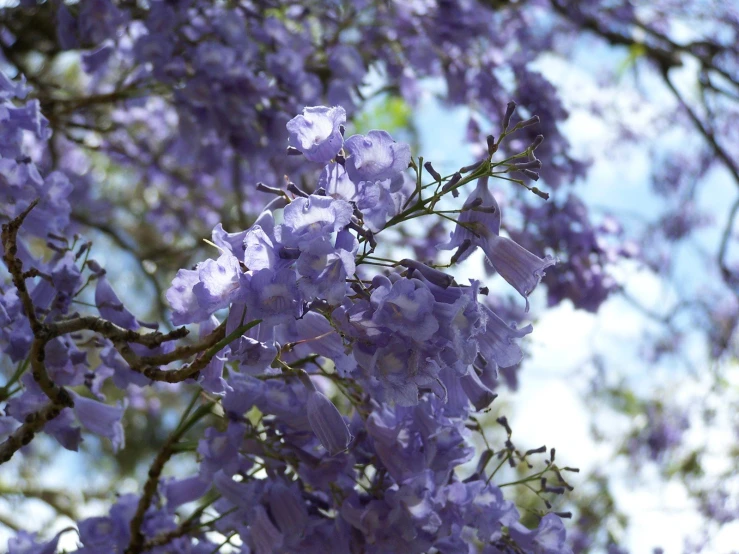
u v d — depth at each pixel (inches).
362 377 102.1
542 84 206.7
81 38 185.5
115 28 185.5
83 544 125.7
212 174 209.6
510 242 90.8
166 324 243.0
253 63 187.5
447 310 78.1
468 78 224.8
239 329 80.0
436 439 104.3
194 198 294.0
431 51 226.1
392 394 79.0
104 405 118.6
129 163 277.7
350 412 130.3
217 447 109.7
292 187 85.7
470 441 122.6
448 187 87.3
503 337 88.1
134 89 199.8
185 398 320.5
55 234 119.9
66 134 213.2
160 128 271.9
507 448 113.3
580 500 325.7
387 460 105.3
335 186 85.2
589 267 209.9
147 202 301.9
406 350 78.7
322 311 81.6
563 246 211.2
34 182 119.0
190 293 80.7
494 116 220.1
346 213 77.4
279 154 187.2
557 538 109.6
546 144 204.1
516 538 110.0
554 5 289.1
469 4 228.8
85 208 287.1
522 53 223.0
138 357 88.5
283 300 76.7
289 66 188.2
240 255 82.1
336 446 96.0
